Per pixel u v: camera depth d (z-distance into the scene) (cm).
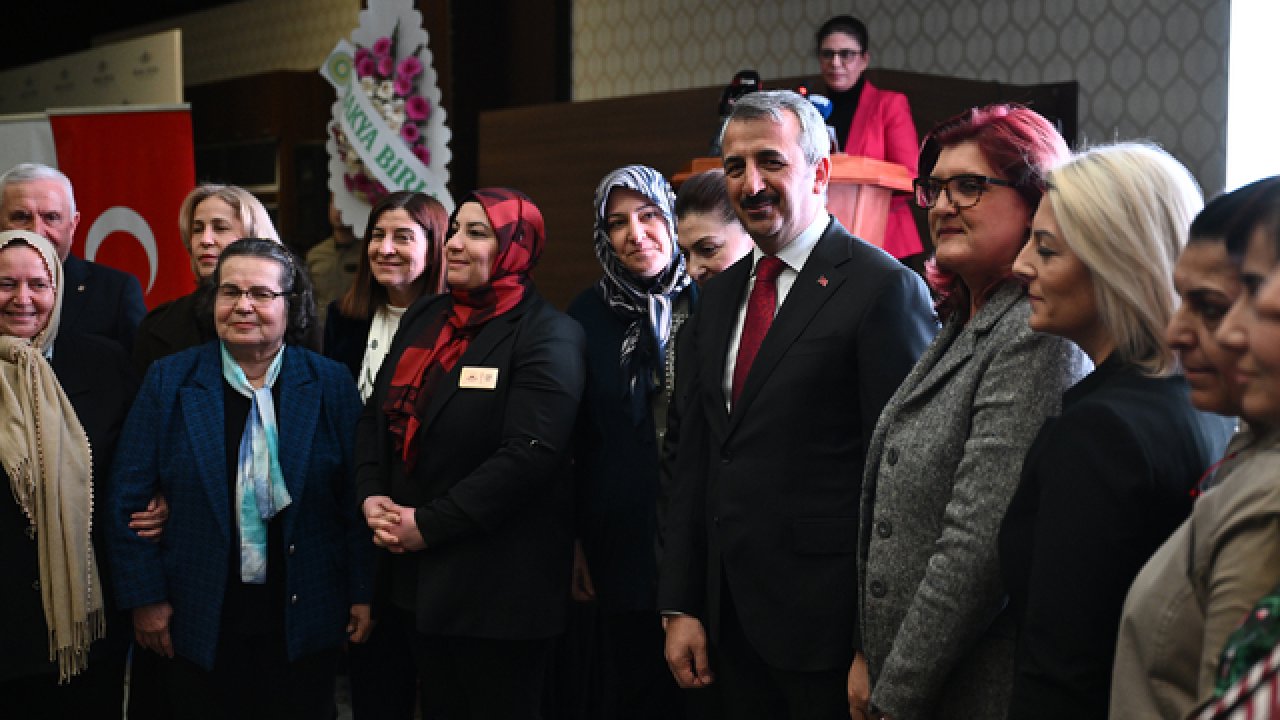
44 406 298
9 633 296
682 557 256
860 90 491
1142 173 163
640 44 705
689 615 255
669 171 502
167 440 304
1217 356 133
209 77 1045
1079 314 170
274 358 313
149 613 299
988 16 582
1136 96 536
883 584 206
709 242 306
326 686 311
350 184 536
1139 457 150
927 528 202
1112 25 542
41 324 309
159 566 301
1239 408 134
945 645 189
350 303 380
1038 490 166
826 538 232
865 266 238
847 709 233
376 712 332
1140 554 151
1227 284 132
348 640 317
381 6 527
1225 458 138
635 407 316
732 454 242
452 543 293
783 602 233
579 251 532
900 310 231
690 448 259
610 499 317
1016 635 174
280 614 301
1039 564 157
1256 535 121
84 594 298
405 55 526
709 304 261
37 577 298
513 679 298
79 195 542
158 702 328
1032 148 195
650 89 703
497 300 307
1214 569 125
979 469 189
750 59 665
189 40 1060
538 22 727
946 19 596
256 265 305
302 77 838
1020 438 187
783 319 240
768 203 243
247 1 1000
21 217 386
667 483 270
